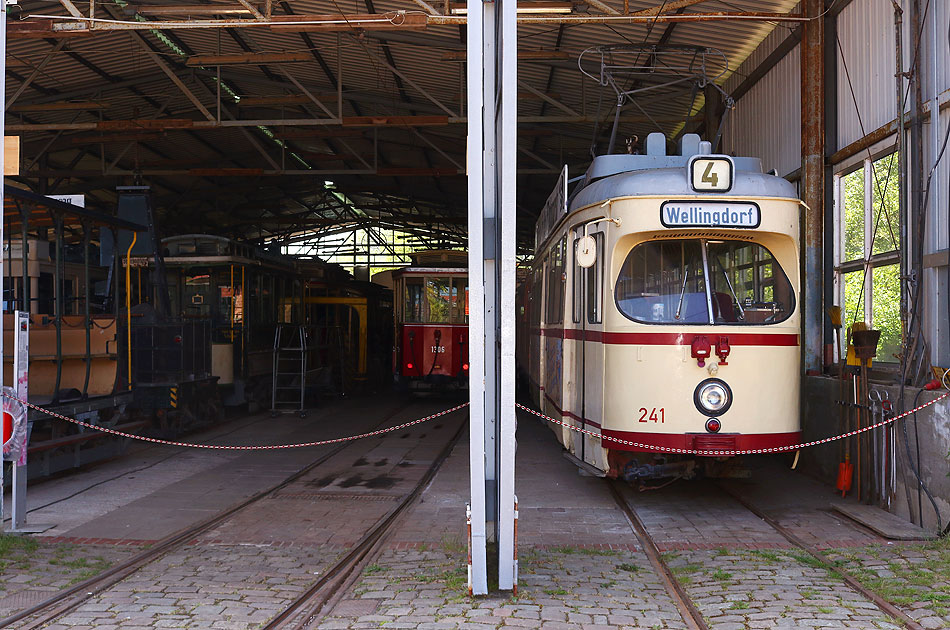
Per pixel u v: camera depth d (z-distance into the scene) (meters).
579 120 15.47
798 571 5.53
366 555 6.11
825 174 9.32
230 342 15.38
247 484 9.15
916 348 7.13
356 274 41.22
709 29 11.70
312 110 21.16
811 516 7.26
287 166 27.14
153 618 4.71
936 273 7.02
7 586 5.30
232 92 19.66
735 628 4.46
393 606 4.86
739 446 6.89
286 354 17.52
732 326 7.00
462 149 24.41
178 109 20.70
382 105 19.69
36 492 8.69
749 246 7.29
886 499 7.21
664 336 6.99
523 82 15.80
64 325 10.33
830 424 8.60
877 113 8.20
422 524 7.13
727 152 13.27
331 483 9.22
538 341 12.34
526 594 5.07
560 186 9.45
